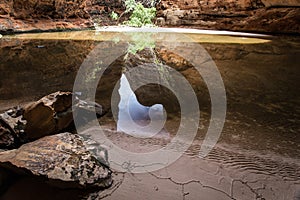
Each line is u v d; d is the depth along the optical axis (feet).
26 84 15.75
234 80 16.28
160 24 58.03
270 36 39.50
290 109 11.54
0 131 7.64
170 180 6.27
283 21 41.96
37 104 7.94
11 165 5.79
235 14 47.93
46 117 8.07
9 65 20.72
